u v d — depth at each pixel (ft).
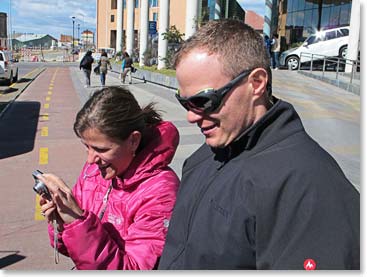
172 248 5.07
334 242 3.71
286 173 3.97
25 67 140.36
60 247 6.00
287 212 3.87
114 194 6.29
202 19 71.97
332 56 73.41
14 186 20.86
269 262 3.88
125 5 187.21
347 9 83.25
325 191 3.85
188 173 5.34
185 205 5.03
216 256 4.22
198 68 4.30
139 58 109.40
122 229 6.09
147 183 6.08
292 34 103.09
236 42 4.29
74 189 7.04
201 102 4.33
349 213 3.86
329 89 53.57
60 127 36.73
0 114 43.83
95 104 5.86
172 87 62.69
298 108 38.93
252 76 4.31
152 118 6.39
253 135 4.36
